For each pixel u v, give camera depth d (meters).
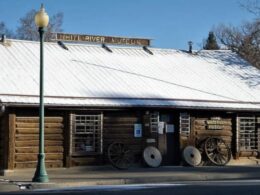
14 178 20.27
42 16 18.59
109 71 27.33
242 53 53.41
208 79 29.45
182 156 25.95
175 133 26.34
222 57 33.19
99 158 24.34
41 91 18.62
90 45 29.84
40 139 18.53
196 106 25.94
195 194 14.51
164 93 26.39
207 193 14.73
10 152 22.28
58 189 16.98
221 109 26.61
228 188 16.25
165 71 29.14
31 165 22.88
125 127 25.09
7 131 22.34
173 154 26.25
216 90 28.30
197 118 26.92
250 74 31.45
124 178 19.80
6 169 22.19
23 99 22.45
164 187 16.94
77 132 23.97
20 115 22.80
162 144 25.95
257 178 21.58
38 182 18.19
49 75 25.19
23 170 22.56
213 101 26.92
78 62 27.44
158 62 30.11
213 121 27.22
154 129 25.73
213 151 26.91
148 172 22.45
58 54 27.80
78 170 23.36
